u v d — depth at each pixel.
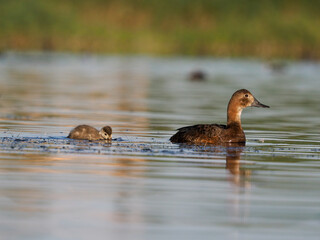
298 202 12.20
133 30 74.56
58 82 43.50
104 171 14.38
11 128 21.20
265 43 72.88
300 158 16.67
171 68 60.72
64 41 72.81
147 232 10.38
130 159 15.82
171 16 75.06
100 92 37.47
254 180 13.94
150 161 15.66
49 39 72.56
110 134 18.77
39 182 13.20
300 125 24.14
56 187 12.84
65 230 10.36
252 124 24.31
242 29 73.81
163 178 13.88
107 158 15.86
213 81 48.19
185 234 10.32
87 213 11.24
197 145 18.28
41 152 16.39
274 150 17.86
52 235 10.11
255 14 75.31
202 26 74.56
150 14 75.06
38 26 72.62
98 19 74.38
